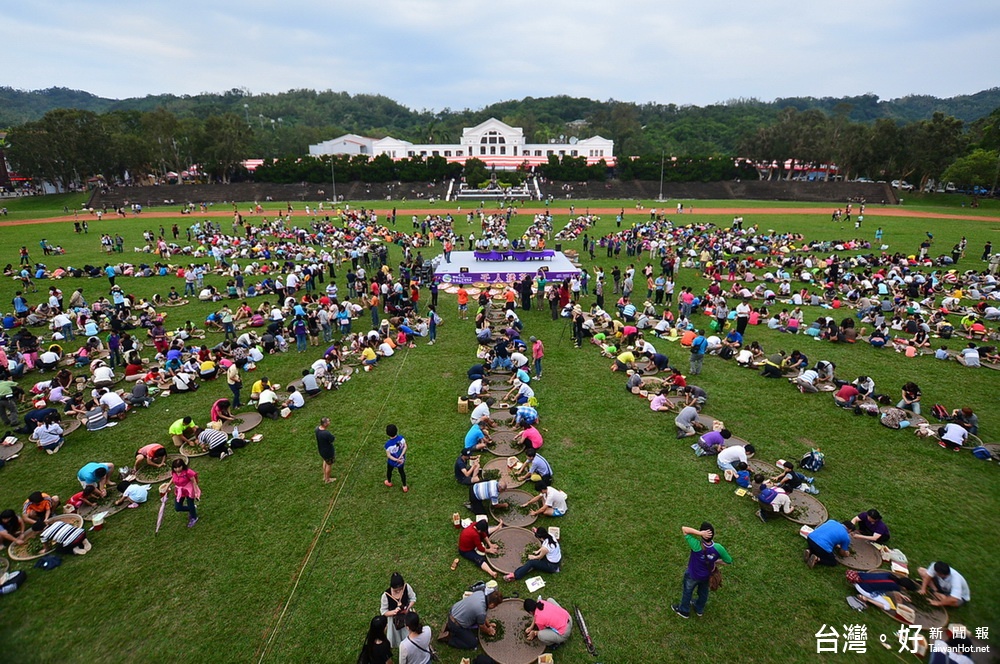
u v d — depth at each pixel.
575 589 9.31
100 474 11.77
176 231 50.28
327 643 8.34
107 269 31.19
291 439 14.34
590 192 95.31
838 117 111.56
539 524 10.91
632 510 11.35
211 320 24.12
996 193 80.12
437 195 94.12
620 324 22.00
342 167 99.44
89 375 18.78
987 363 19.38
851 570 9.52
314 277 33.75
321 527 10.91
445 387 17.56
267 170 98.75
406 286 28.09
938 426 14.58
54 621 8.80
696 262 37.44
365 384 17.86
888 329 22.78
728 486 12.19
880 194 82.38
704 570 8.27
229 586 9.46
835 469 12.80
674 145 162.88
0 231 54.91
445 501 11.73
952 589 8.78
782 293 28.70
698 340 17.77
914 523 10.95
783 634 8.45
